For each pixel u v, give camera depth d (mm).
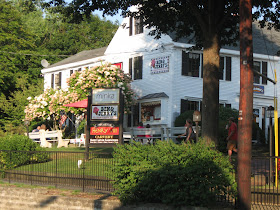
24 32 48406
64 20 19250
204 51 15539
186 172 10023
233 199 10562
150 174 10594
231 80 30938
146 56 30781
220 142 21281
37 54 47375
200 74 29781
